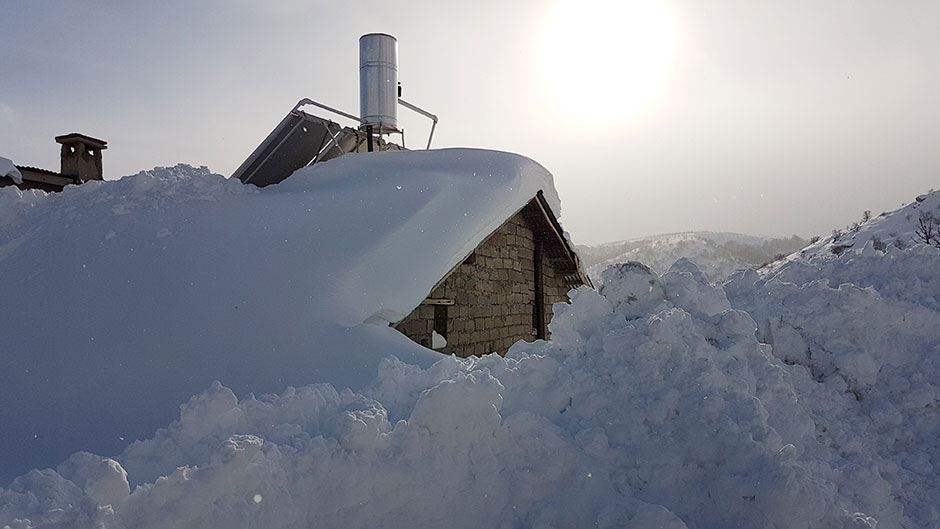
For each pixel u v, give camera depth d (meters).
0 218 7.52
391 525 2.64
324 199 7.80
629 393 3.24
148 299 5.57
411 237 6.83
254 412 3.02
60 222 7.16
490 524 2.74
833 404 4.56
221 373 4.88
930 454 4.21
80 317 5.35
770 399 3.77
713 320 4.11
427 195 7.72
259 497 2.38
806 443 3.77
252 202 7.80
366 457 2.71
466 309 8.29
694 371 3.24
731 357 3.70
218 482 2.29
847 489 3.58
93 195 7.91
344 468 2.64
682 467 2.92
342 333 5.53
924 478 3.97
